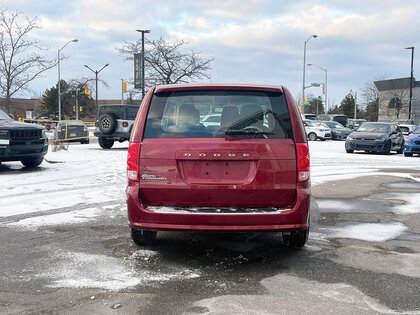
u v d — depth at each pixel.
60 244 4.91
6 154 10.49
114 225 5.81
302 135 4.20
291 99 4.32
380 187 9.34
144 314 3.12
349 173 11.78
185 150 4.11
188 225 4.06
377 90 69.19
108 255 4.51
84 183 9.33
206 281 3.77
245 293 3.50
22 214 6.41
